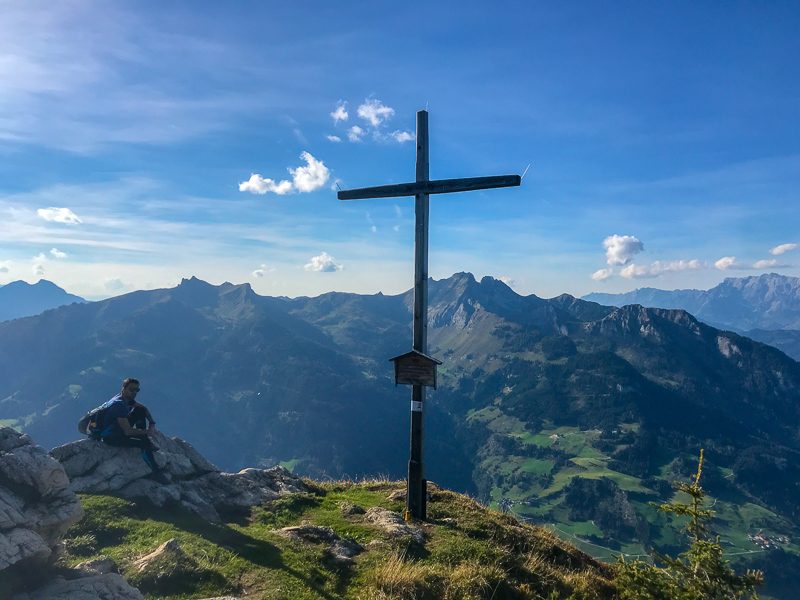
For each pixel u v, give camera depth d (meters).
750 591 7.85
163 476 11.34
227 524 10.52
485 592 8.85
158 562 7.59
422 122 13.09
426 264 13.11
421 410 12.58
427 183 12.86
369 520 11.90
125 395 11.42
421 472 12.49
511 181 12.10
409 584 8.38
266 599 7.29
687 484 8.73
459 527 12.08
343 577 8.79
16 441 7.57
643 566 9.15
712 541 8.30
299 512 12.38
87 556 7.97
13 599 5.79
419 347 12.95
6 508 6.43
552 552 11.96
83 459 10.79
